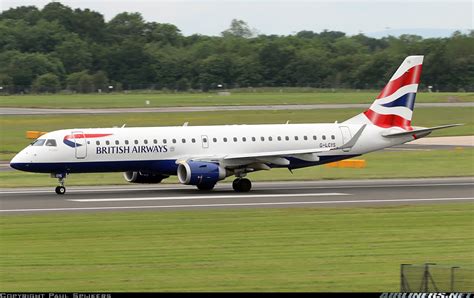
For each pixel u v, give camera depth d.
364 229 122.62
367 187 174.38
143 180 173.38
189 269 96.94
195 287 88.69
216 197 157.75
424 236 117.19
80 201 152.00
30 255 104.75
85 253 105.94
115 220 130.38
